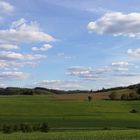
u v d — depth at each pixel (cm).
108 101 17838
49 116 12400
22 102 16125
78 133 5662
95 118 11856
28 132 6988
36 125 7531
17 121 10481
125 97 19888
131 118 12088
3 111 13475
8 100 16912
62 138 4631
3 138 4772
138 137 4797
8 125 7438
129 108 15775
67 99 18438
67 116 12494
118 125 9594
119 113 13962
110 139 4544
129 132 5797
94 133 5584
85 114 13375
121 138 4653
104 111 14500
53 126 8925
